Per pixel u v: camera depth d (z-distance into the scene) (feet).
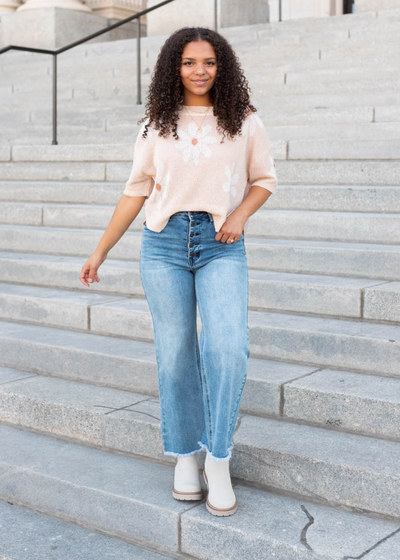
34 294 14.26
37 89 30.45
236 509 8.60
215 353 7.88
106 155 20.12
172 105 7.91
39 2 37.83
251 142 8.20
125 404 10.85
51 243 16.38
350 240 13.93
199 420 8.84
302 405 9.84
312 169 16.63
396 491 8.20
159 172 8.04
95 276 8.86
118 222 8.66
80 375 12.00
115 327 12.82
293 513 8.52
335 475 8.59
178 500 8.91
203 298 8.09
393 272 12.33
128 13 40.65
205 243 8.08
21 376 12.36
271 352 11.24
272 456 9.03
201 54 7.75
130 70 29.04
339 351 10.62
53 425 11.03
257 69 25.99
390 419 9.21
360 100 21.22
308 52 25.85
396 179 15.65
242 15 34.40
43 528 9.46
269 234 14.83
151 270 8.30
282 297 12.20
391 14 27.35
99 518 9.32
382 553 7.60
